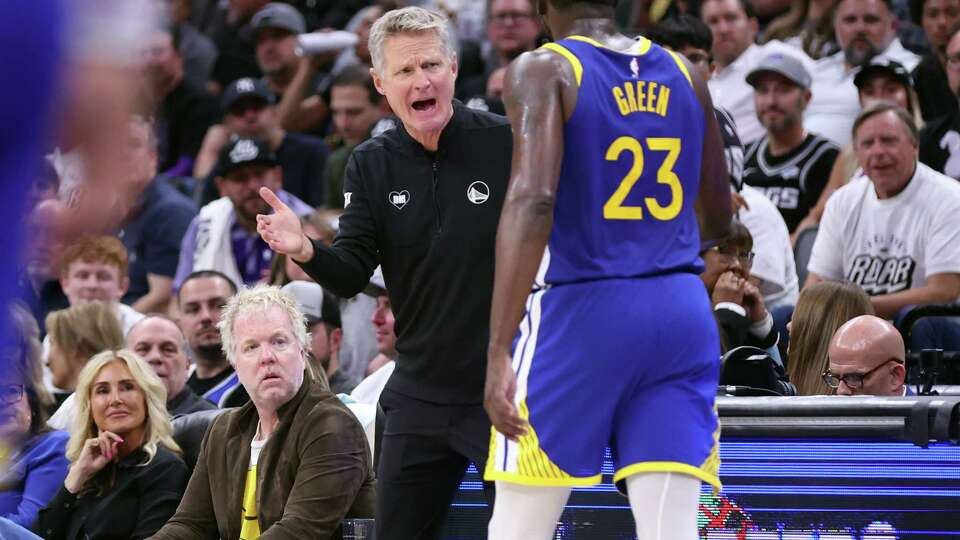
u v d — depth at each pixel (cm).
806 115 1831
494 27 2103
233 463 1021
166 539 1020
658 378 654
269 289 1034
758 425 826
